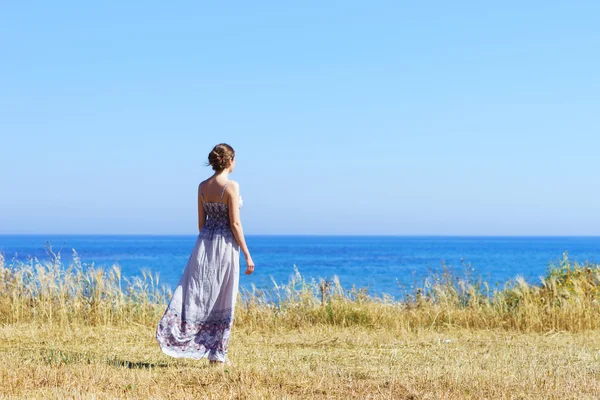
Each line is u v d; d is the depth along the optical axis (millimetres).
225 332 7137
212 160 7195
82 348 8828
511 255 94812
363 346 9586
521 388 6246
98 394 5723
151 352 8516
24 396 5676
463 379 6531
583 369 7348
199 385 6254
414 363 7805
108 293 12062
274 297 13109
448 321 12102
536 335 11102
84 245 163750
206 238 7188
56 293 12023
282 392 5984
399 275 45250
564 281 13797
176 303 7082
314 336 10672
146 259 74250
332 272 50438
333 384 6332
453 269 15859
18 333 10109
